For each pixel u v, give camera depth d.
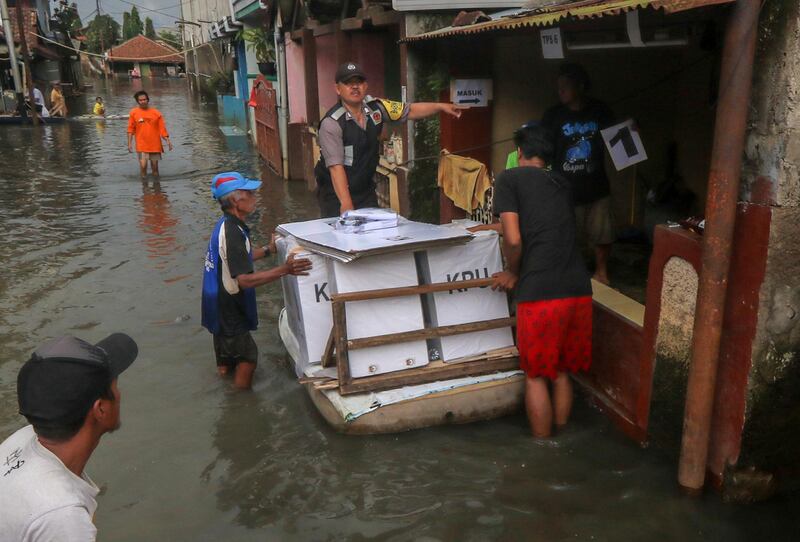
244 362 4.73
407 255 4.28
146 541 3.32
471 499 3.57
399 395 4.14
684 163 5.91
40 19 37.31
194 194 11.68
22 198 11.38
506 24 4.66
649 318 3.82
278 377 4.99
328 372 4.27
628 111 6.07
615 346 4.21
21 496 1.78
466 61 6.83
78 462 1.92
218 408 4.57
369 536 3.32
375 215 4.54
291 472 3.84
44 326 5.93
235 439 4.19
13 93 26.52
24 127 23.66
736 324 3.30
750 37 2.97
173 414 4.50
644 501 3.52
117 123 25.36
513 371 4.37
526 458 3.92
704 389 3.35
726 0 2.91
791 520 3.39
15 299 6.60
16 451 1.93
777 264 3.13
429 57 7.10
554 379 4.09
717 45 3.80
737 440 3.38
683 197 5.83
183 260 7.82
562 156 4.94
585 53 5.88
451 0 7.09
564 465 3.84
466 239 4.27
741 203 3.22
